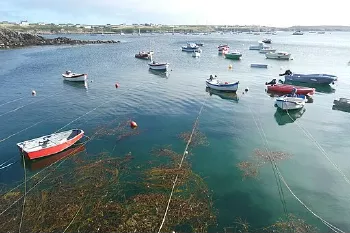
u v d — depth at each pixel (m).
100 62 75.88
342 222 16.30
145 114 33.91
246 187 19.50
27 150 22.11
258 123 31.33
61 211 16.56
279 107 35.72
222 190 19.11
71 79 50.72
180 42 149.62
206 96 41.84
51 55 89.25
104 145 25.59
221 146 25.53
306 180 20.36
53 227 15.38
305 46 123.88
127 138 27.12
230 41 159.12
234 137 27.52
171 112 34.66
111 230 15.12
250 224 16.06
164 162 22.47
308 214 16.92
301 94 41.44
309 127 30.47
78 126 30.23
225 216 16.66
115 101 39.34
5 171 21.50
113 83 50.78
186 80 53.19
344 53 96.50
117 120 31.95
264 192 18.98
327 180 20.38
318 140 27.11
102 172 20.83
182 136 27.59
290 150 24.89
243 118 32.88
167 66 61.34
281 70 63.91
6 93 43.34
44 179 20.09
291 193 18.88
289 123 31.55
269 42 137.50
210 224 15.93
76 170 21.19
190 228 15.51
